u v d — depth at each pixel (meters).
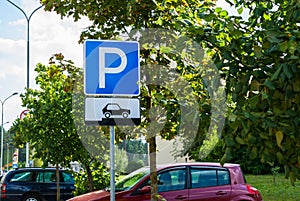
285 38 3.43
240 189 12.73
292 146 3.44
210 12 4.08
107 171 16.31
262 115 3.36
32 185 20.55
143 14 7.23
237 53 3.73
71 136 16.02
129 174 12.60
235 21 4.34
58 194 18.92
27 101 16.59
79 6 7.46
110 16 7.58
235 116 3.35
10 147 88.81
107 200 11.96
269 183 28.42
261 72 3.46
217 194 12.45
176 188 12.16
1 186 20.44
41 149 16.41
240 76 3.64
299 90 3.29
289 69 3.22
